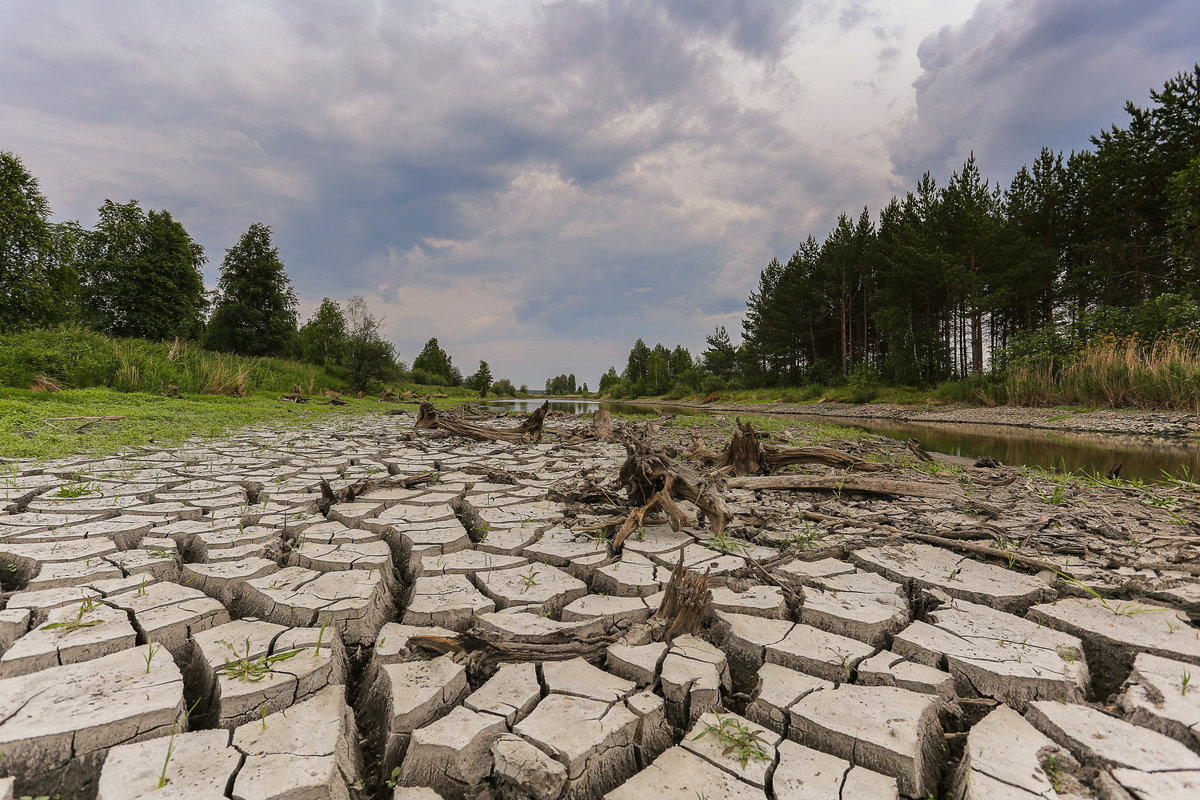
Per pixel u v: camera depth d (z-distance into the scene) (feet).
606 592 9.42
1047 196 80.64
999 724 5.70
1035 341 58.75
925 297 94.73
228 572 9.36
